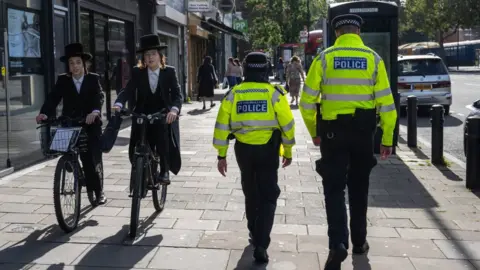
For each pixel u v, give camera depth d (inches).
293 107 765.9
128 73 582.9
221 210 252.7
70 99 243.8
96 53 483.8
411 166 355.6
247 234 218.7
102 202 261.9
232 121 190.9
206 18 1049.5
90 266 186.9
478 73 1961.1
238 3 2103.8
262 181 192.4
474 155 291.0
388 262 191.0
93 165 248.4
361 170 191.5
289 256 195.8
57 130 221.8
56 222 234.2
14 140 335.6
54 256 195.8
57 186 211.0
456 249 203.5
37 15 365.4
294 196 278.4
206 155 395.2
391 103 182.4
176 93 233.9
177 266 187.0
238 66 874.1
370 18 388.5
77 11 418.6
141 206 258.4
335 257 173.2
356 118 180.2
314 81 183.0
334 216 179.8
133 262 190.2
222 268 185.3
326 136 183.6
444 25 2484.0
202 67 753.0
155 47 228.5
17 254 197.5
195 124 581.6
